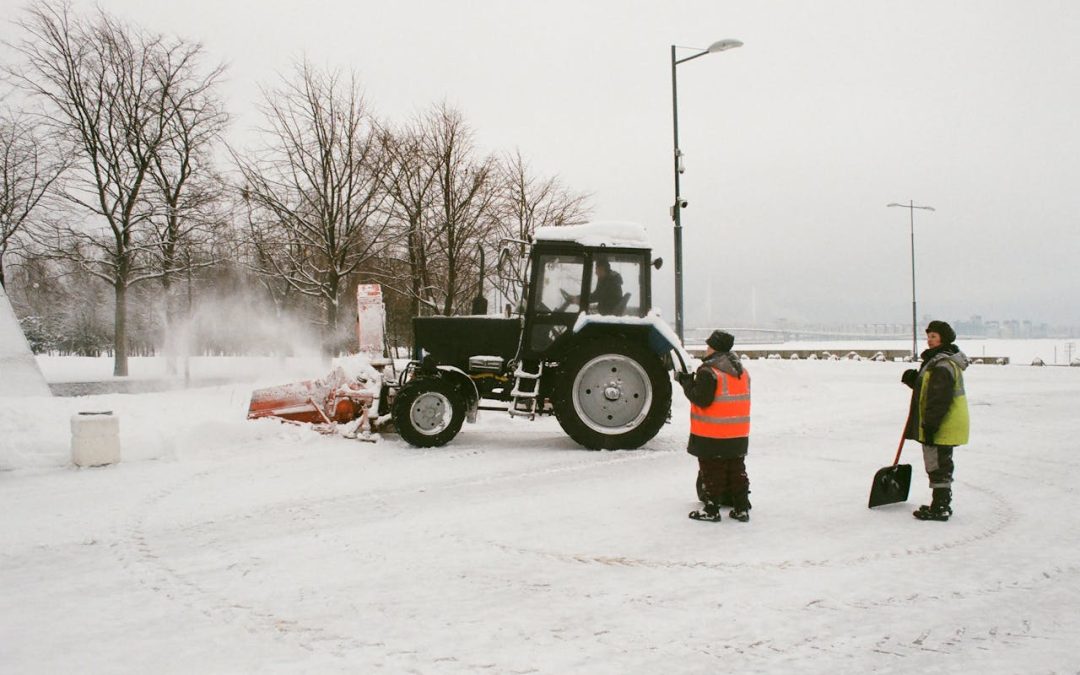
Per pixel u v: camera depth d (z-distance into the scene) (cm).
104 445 774
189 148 1927
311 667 319
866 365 3033
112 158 1873
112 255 1945
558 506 607
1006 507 604
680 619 371
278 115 1802
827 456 840
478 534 526
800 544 499
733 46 1614
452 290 2142
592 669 315
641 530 535
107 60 1858
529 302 902
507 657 328
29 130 1855
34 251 1934
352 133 1841
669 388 870
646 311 913
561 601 397
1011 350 7112
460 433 1002
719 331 566
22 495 649
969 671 314
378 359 983
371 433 921
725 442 546
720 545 498
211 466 770
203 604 395
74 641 348
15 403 1032
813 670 315
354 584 425
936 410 549
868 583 423
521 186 2611
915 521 559
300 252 1978
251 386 1706
